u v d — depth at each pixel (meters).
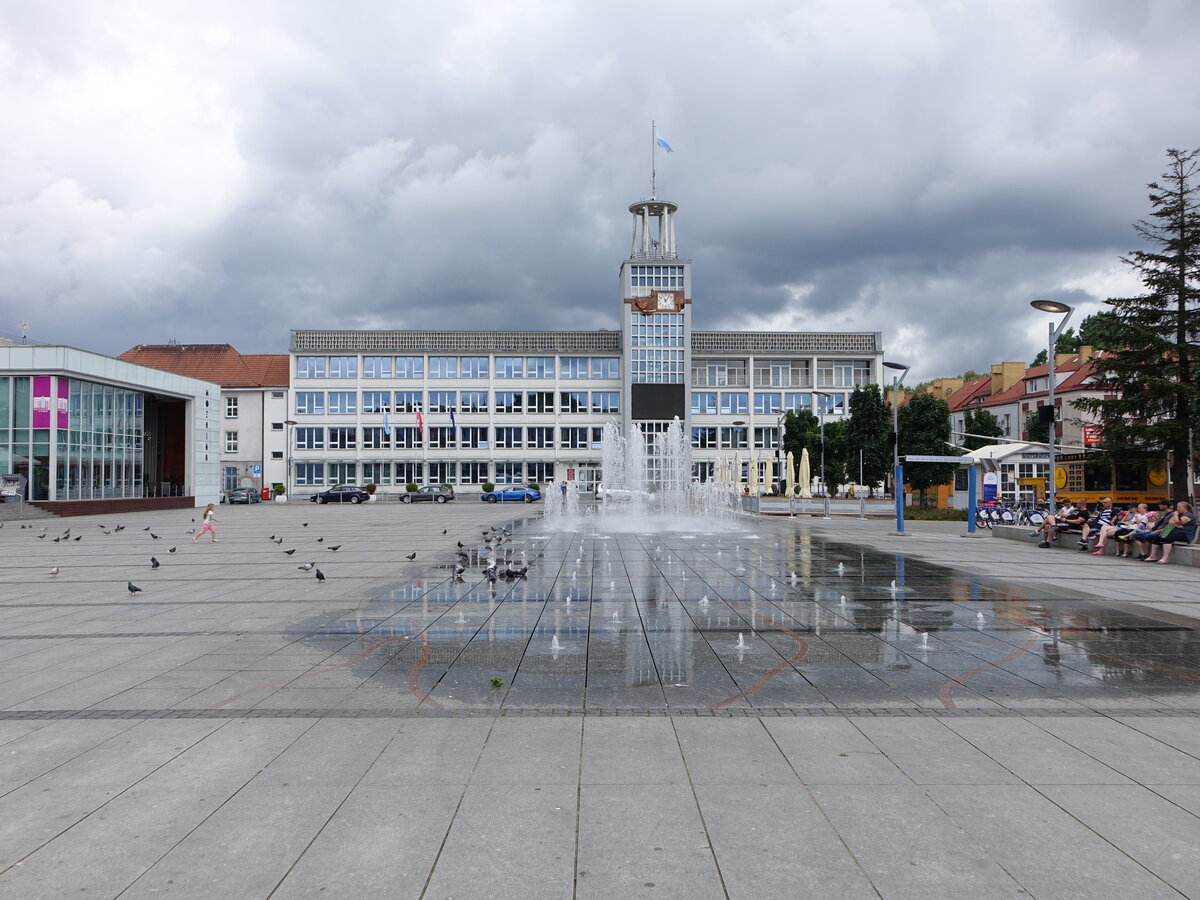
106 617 10.84
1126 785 4.91
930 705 6.53
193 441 57.59
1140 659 8.16
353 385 79.06
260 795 4.78
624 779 4.97
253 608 11.45
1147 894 3.68
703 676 7.42
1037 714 6.31
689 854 4.04
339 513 45.69
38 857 4.07
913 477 46.09
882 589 13.12
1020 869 3.90
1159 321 33.19
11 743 5.73
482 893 3.69
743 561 17.50
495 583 13.64
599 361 81.12
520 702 6.62
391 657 8.26
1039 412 23.34
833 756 5.37
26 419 44.47
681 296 79.62
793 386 83.38
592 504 57.34
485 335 80.19
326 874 3.88
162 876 3.87
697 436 81.75
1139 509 19.22
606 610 11.05
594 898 3.64
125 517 42.59
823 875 3.84
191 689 7.12
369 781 4.97
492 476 79.44
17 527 33.94
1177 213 32.69
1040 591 12.93
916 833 4.27
